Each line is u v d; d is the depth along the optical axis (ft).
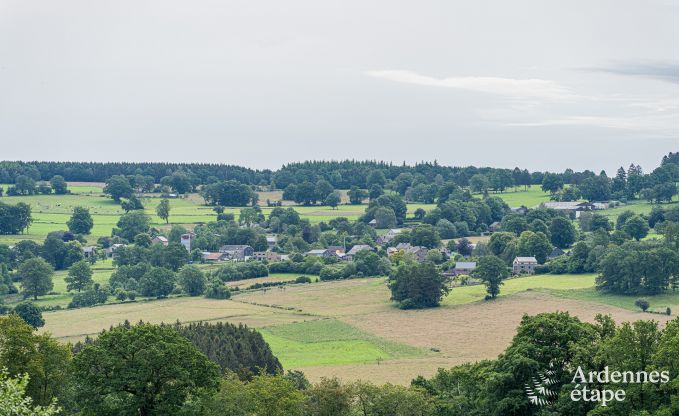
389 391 389.39
